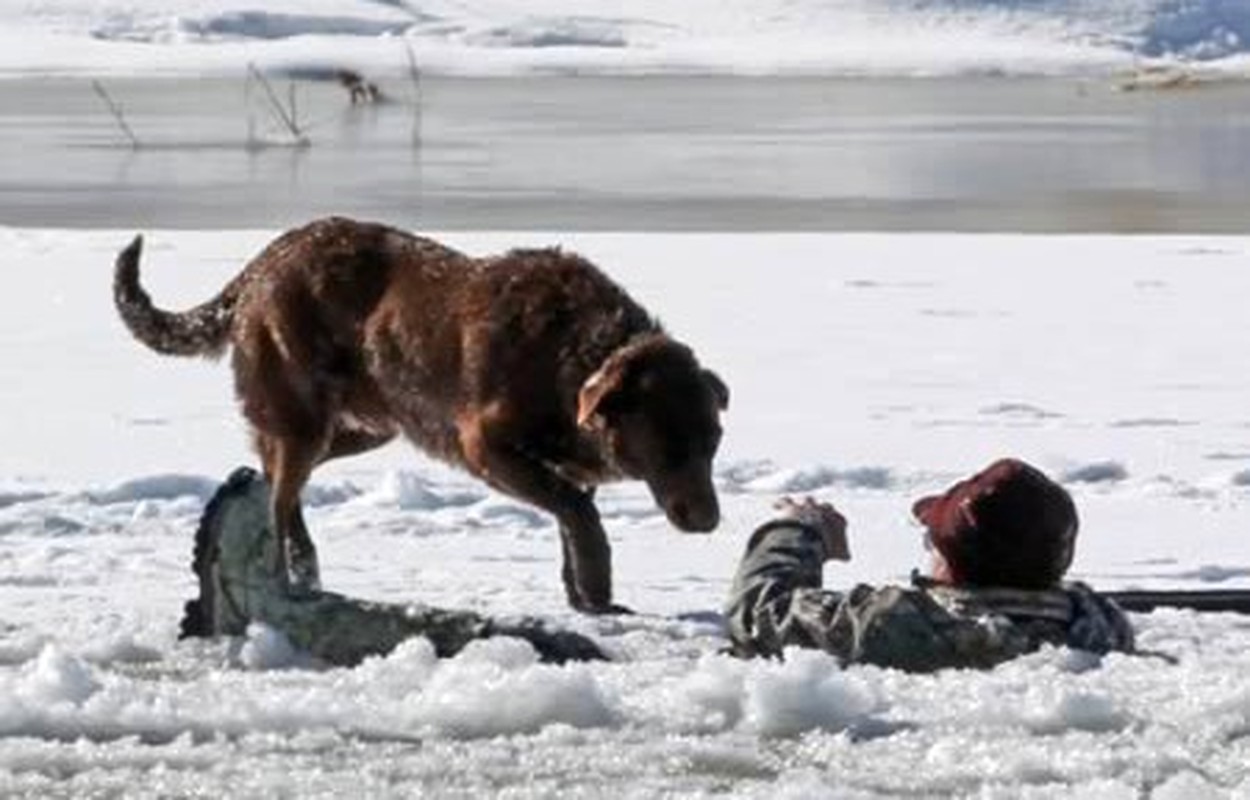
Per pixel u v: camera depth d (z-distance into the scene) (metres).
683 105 80.44
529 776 8.70
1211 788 8.33
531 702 9.36
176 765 8.86
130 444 16.73
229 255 28.73
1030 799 8.33
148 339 12.88
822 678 9.34
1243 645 10.71
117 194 42.47
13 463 16.00
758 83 100.19
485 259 12.18
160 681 10.05
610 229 35.06
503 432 11.73
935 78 107.75
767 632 10.20
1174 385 19.36
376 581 12.34
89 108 76.69
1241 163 51.44
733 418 17.75
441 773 8.74
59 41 122.06
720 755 8.92
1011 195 42.28
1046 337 21.88
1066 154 54.69
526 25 133.25
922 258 28.19
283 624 10.49
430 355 11.95
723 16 137.88
